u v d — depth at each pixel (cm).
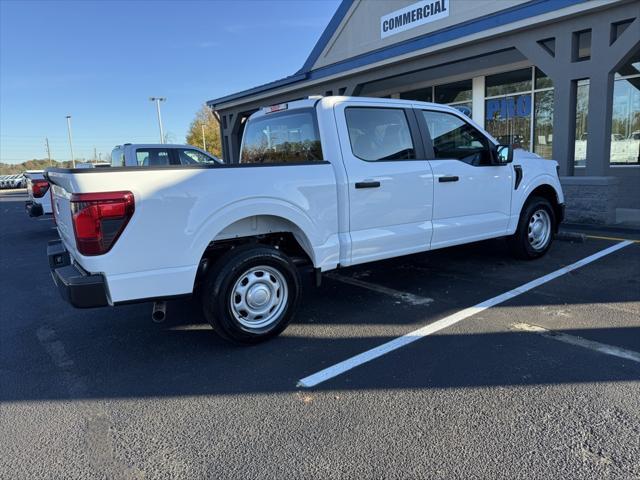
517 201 599
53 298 586
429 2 1220
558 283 536
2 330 475
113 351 409
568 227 867
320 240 429
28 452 272
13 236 1187
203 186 364
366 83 1381
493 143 568
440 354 371
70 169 334
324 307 492
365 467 247
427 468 244
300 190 411
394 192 472
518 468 241
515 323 425
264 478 242
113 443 277
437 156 516
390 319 450
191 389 336
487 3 1084
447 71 1352
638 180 1096
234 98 1934
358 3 1436
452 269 614
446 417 288
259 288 399
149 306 528
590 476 233
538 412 288
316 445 267
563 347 373
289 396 321
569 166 920
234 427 288
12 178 5475
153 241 350
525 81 1297
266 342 409
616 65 823
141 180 343
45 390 344
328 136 438
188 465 255
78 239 335
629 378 323
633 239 740
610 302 468
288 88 1644
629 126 1112
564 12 853
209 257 408
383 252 474
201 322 471
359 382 335
